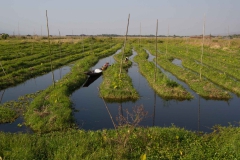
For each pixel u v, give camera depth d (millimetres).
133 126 8859
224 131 10344
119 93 16109
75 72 21969
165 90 16984
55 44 52719
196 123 12422
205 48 51062
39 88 18688
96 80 21609
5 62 25797
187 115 13555
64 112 12133
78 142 8625
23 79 21094
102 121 12477
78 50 43000
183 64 30375
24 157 7492
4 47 41312
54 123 11172
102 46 56906
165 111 14141
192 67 27406
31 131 10984
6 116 12148
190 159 7691
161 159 7824
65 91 16125
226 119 13000
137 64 31016
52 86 17312
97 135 9250
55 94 14641
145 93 17594
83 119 12688
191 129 11680
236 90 17906
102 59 36750
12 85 19328
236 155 7898
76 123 12086
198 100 16156
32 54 35812
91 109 14180
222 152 8141
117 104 15227
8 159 7395
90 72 22250
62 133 9891
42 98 14594
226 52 42469
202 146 8727
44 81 21141
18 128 11266
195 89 18188
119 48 55094
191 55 39094
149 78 21328
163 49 51031
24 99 15508
